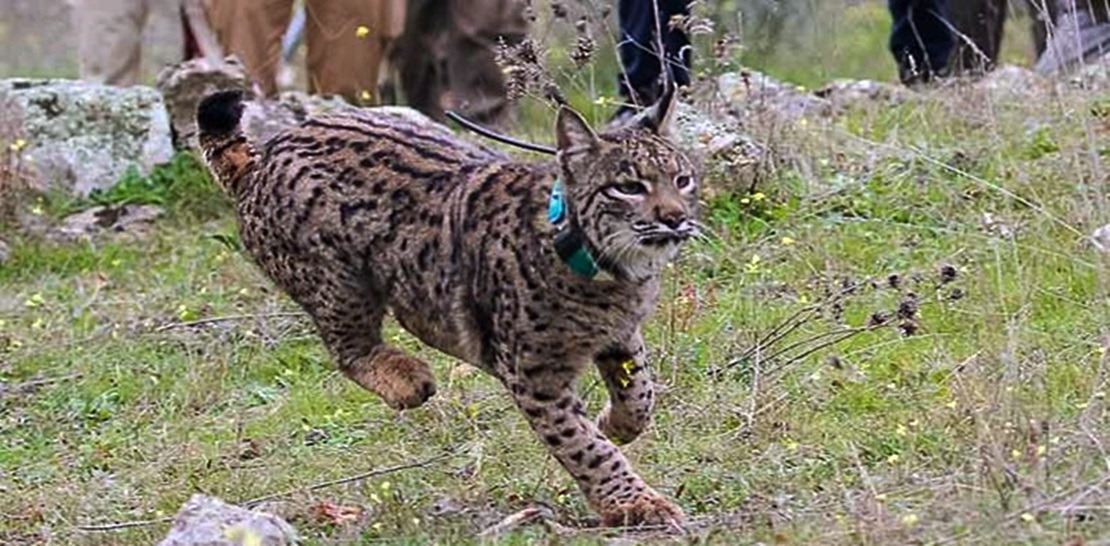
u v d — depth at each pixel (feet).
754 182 50.57
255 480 38.86
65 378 46.14
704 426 39.14
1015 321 40.32
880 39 76.79
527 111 62.69
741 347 42.47
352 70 61.11
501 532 33.78
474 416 40.52
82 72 63.72
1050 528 30.94
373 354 38.47
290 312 47.93
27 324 49.93
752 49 65.51
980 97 55.06
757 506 34.32
